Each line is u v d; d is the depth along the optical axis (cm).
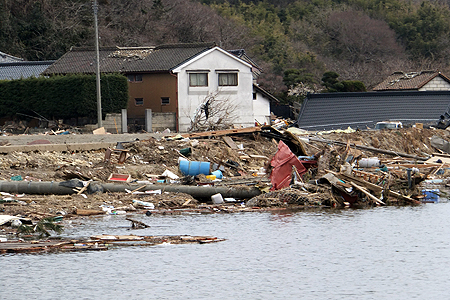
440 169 11212
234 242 5822
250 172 10212
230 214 7312
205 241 5806
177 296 4331
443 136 15125
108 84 14988
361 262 5150
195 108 15962
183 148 10569
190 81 15938
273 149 11688
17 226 6306
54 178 8556
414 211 7688
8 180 8100
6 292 4403
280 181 8481
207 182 8700
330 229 6450
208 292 4412
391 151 12450
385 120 16475
